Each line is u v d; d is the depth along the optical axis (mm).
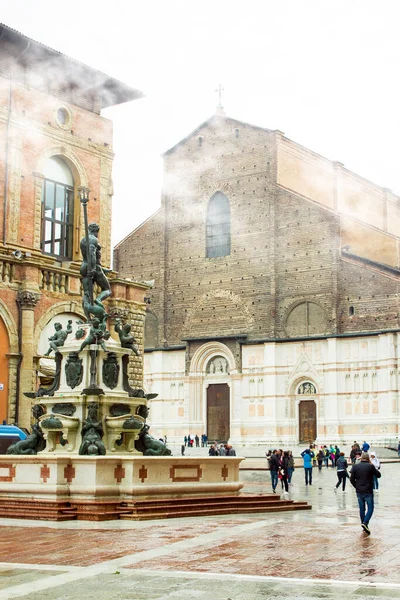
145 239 87875
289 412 77188
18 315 40688
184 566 15516
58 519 22391
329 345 75312
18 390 40156
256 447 77312
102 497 23172
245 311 80938
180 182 86750
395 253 83125
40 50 42750
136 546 17859
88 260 27859
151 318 86688
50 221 44656
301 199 79125
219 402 81875
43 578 14367
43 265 41812
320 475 52312
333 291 76062
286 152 82812
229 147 84188
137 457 23688
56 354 27453
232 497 26016
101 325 27109
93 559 16266
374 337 73562
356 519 24125
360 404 73625
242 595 13008
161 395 84375
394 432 71062
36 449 26578
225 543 18344
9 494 24000
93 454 24547
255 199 81750
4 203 41250
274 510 26219
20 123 42562
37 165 43469
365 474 20594
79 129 46250
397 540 19125
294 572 14930
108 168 47938
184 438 79875
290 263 79188
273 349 78188
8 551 17234
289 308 78625
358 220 80562
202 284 84000
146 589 13477
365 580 14188
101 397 26078
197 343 82812
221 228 83875
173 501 24203
